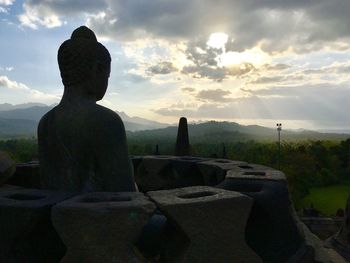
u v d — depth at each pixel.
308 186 43.75
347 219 8.14
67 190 3.59
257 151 55.38
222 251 2.90
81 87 3.78
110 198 3.04
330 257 3.96
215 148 64.12
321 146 58.88
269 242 3.68
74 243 2.63
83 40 3.81
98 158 3.53
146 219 2.70
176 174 6.21
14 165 3.93
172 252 3.15
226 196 3.05
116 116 3.63
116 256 2.59
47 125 3.76
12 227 2.90
